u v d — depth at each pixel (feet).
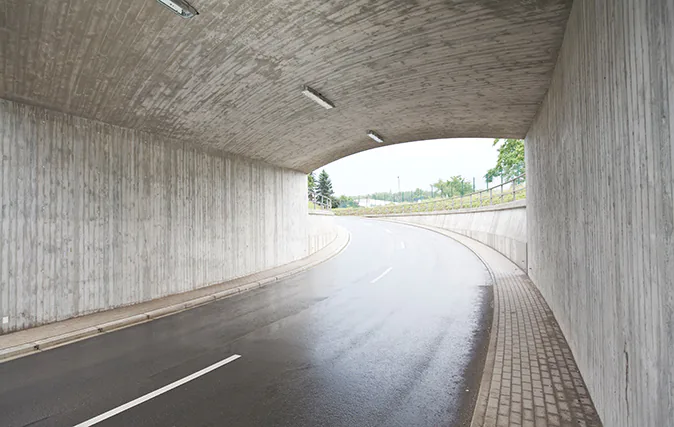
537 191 31.60
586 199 13.20
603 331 11.23
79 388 15.65
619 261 9.29
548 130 24.64
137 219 31.01
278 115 34.96
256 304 31.30
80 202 26.78
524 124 37.40
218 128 35.12
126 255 29.94
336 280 41.98
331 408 13.74
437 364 17.80
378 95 31.17
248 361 18.49
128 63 21.94
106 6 16.81
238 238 43.62
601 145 10.80
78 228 26.58
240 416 13.28
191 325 25.22
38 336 21.86
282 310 28.96
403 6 18.19
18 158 23.38
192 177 37.01
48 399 14.71
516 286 35.01
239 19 18.88
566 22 18.08
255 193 47.42
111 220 28.89
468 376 16.39
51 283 24.81
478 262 52.03
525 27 19.19
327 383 15.87
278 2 17.66
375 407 13.79
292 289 37.52
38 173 24.36
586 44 12.67
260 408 13.83
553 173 22.27
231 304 31.53
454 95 30.91
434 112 36.27
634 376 8.25
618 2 8.86
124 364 18.25
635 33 7.70
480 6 17.93
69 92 23.72
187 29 19.33
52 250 24.93
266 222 49.67
